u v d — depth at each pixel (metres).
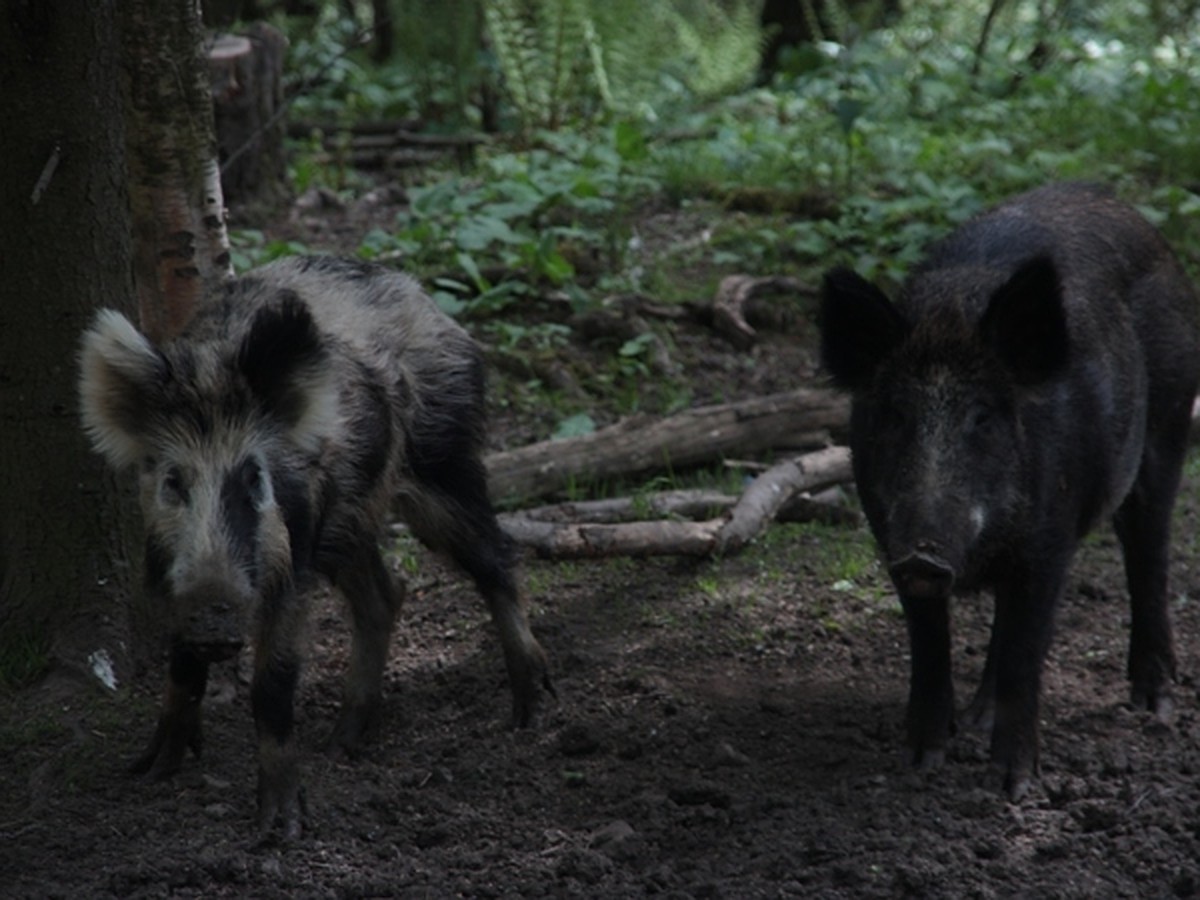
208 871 6.67
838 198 15.43
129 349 6.66
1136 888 6.65
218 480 6.48
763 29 23.16
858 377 7.27
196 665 7.48
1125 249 8.43
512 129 19.39
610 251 14.39
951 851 6.85
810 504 10.89
